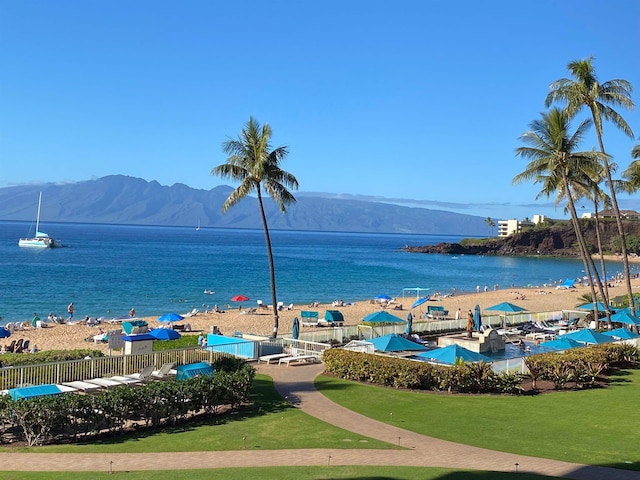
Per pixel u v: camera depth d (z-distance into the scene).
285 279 112.00
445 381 24.56
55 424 17.33
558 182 46.75
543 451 16.59
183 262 144.00
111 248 199.00
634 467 15.15
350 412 20.95
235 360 24.30
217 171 38.84
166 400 19.03
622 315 43.31
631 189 53.19
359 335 41.53
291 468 14.52
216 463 15.10
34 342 44.84
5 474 13.80
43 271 106.50
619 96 42.75
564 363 26.41
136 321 44.19
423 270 150.62
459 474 14.14
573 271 164.62
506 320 51.41
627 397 24.02
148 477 13.52
